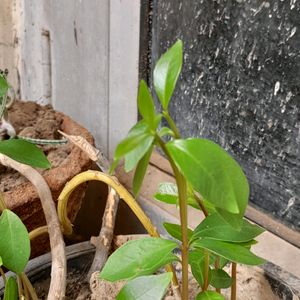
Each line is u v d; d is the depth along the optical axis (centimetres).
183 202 26
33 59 79
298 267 49
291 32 47
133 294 27
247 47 51
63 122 62
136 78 63
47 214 38
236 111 55
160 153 67
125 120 67
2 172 51
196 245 28
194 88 59
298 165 50
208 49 56
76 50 71
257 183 55
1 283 39
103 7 64
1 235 32
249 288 40
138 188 24
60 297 35
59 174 48
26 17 78
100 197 72
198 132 60
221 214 25
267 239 53
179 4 57
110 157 71
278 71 49
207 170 22
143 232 66
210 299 29
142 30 61
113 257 29
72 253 43
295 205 52
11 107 64
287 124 50
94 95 71
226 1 52
